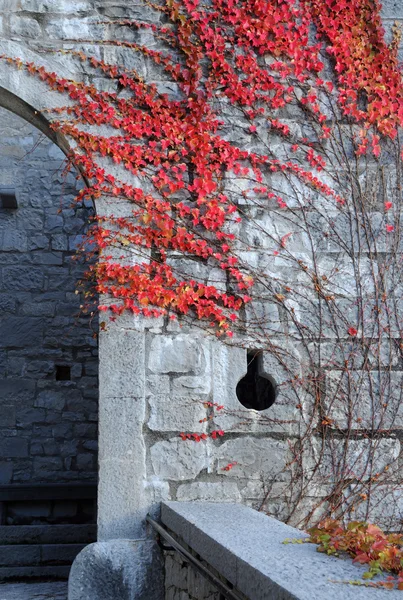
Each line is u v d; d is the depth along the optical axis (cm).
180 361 428
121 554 396
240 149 450
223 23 458
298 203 451
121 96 445
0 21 445
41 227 775
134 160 439
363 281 448
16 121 788
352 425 432
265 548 257
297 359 436
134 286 428
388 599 186
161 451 420
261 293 440
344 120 462
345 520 421
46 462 738
